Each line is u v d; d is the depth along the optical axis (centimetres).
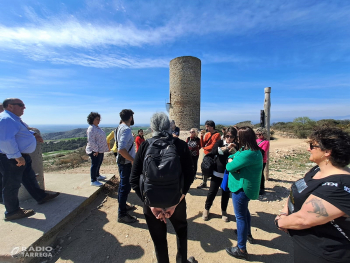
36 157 326
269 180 468
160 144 158
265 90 420
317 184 120
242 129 214
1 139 221
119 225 275
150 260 212
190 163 173
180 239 183
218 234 261
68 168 765
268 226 278
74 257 214
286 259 213
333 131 121
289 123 2302
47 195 300
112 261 210
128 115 281
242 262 209
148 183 144
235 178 217
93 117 373
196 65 1841
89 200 327
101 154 393
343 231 109
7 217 245
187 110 1839
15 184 245
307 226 116
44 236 220
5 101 246
